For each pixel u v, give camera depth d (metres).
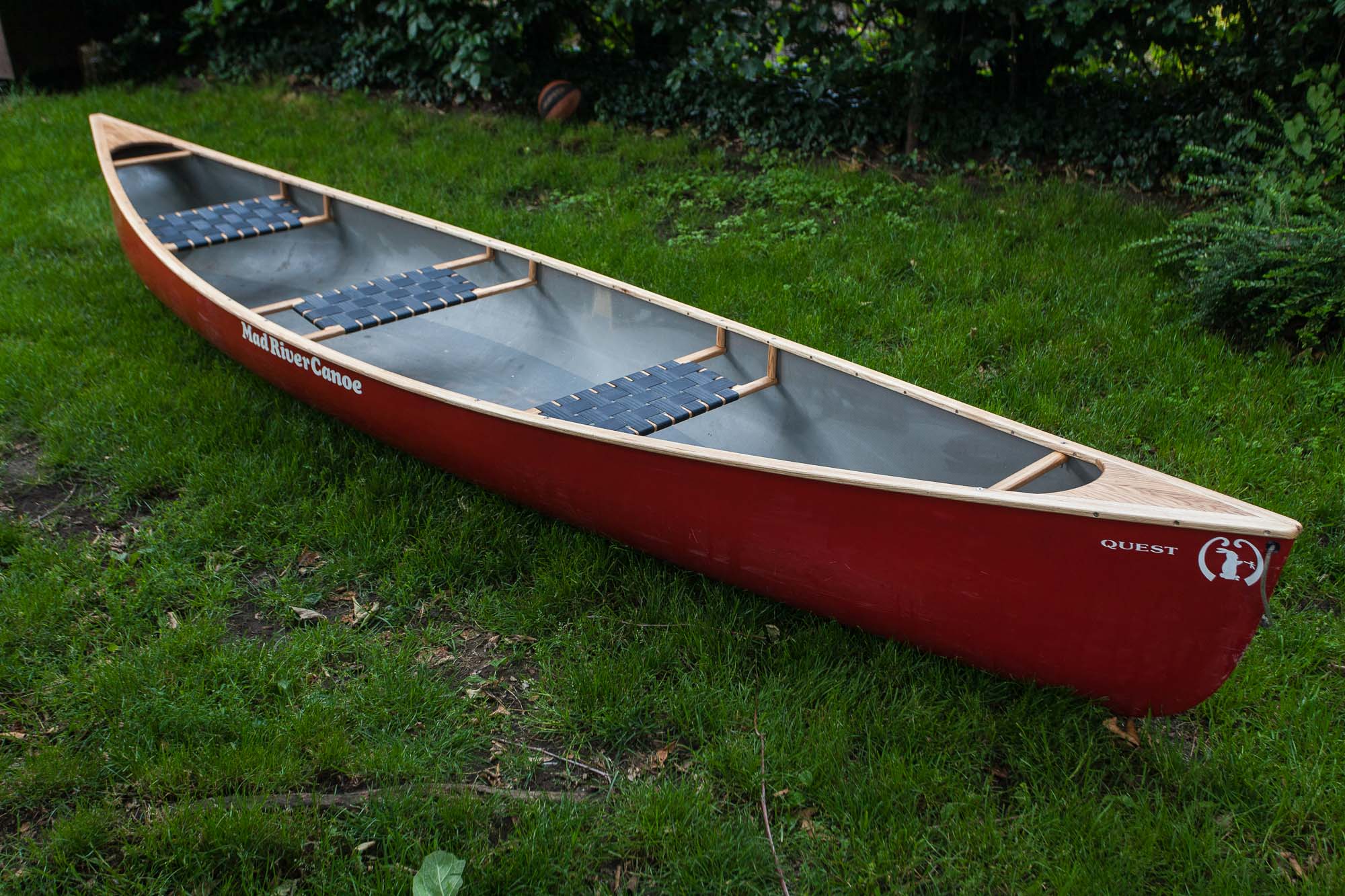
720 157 7.93
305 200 6.09
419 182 7.47
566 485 3.78
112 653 3.50
